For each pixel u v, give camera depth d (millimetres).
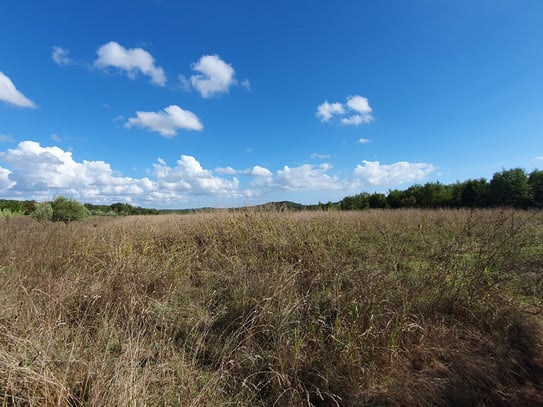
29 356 2189
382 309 3324
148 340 2867
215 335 3178
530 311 3666
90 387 2104
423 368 2826
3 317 2725
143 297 3613
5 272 4129
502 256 4164
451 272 3992
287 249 5359
